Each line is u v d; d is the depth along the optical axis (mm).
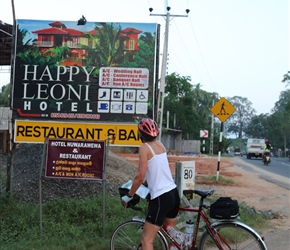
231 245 4758
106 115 8242
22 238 6281
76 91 8281
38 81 8312
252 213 8930
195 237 4977
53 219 6977
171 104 54969
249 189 13789
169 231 4938
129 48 8305
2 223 6816
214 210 4746
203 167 23875
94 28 8352
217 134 68812
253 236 4676
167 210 4617
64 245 6023
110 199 8070
